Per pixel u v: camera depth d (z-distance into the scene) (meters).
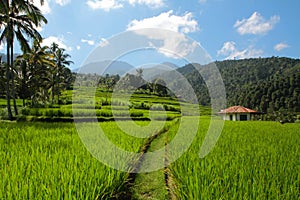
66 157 6.20
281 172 5.03
